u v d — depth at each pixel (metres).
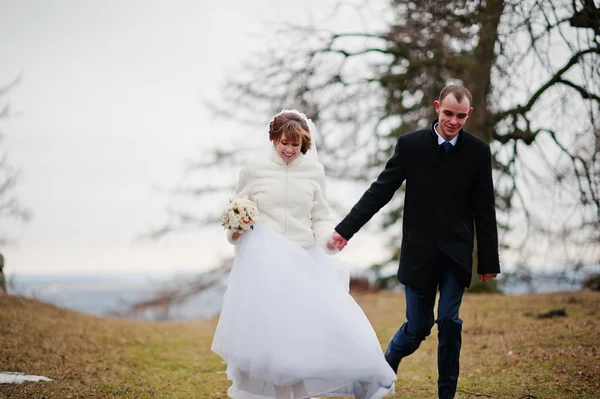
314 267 4.08
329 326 3.92
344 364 3.91
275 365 3.86
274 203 4.30
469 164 4.20
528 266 10.80
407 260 4.33
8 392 4.90
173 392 5.27
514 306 9.70
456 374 4.16
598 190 7.43
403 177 4.38
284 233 4.27
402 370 5.98
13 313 8.64
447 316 4.11
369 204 4.35
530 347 6.32
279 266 4.01
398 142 4.42
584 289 12.02
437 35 10.48
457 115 4.08
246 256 4.13
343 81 13.62
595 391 4.64
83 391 5.08
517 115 10.70
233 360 4.00
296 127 4.20
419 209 4.27
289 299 3.93
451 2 9.32
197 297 17.48
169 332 9.31
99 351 6.98
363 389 4.19
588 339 6.38
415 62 12.80
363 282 16.89
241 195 4.41
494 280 13.05
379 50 13.39
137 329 9.18
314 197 4.43
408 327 4.46
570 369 5.29
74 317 9.44
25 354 6.34
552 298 10.53
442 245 4.20
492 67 8.25
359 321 4.10
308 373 3.87
